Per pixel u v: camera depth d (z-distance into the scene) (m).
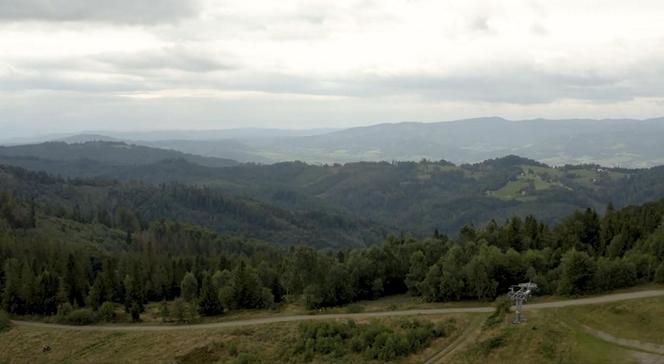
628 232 101.06
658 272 76.44
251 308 99.69
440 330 70.50
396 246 112.50
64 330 90.75
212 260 147.50
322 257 98.88
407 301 92.12
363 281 100.81
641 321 63.16
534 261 90.88
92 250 156.38
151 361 74.94
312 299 93.44
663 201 134.00
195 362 73.06
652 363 54.75
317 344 70.88
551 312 68.81
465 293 86.25
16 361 81.06
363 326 74.81
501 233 111.56
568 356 57.69
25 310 102.81
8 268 115.06
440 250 104.38
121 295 115.38
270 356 71.69
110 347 81.94
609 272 77.44
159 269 130.25
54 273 112.00
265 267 120.06
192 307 95.12
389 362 65.12
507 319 68.06
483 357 61.44
